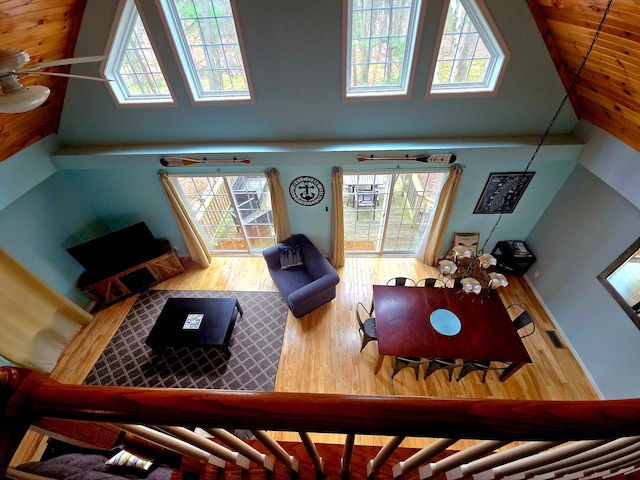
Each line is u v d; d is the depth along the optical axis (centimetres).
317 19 314
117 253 488
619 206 353
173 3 319
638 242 327
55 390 61
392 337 341
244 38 329
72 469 161
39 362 397
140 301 502
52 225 445
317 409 57
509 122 392
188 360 417
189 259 584
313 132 411
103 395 60
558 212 451
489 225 509
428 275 535
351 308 480
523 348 328
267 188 504
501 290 500
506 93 364
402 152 396
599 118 348
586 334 392
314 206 497
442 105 379
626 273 344
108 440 99
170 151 411
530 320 349
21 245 401
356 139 416
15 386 59
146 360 419
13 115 320
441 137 411
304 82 363
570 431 54
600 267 373
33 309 392
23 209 405
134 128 411
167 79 363
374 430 56
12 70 162
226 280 539
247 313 478
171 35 328
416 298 381
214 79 377
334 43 331
